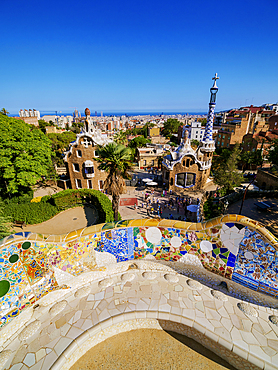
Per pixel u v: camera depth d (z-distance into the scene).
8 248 8.81
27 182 29.66
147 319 8.97
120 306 9.06
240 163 58.19
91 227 11.06
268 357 7.18
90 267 11.14
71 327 8.23
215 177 38.03
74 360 7.69
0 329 8.30
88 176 37.72
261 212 30.55
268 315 8.70
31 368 6.90
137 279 10.50
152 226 11.20
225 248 10.20
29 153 31.12
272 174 41.28
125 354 7.94
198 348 8.18
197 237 10.77
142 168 59.94
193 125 112.62
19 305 8.95
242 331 8.04
